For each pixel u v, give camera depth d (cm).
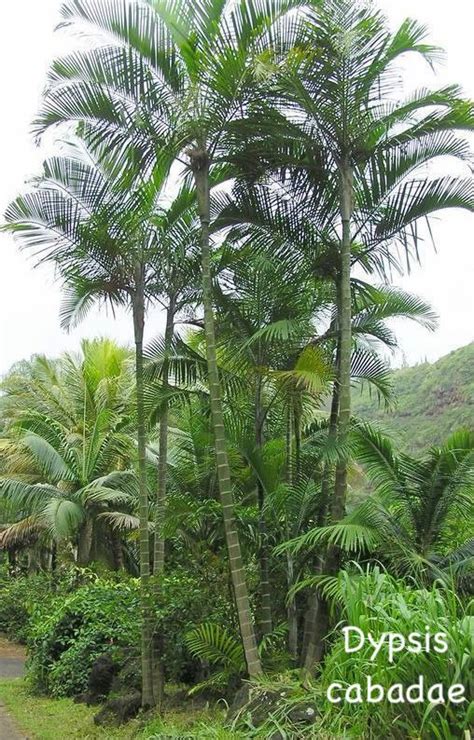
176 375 988
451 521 866
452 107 816
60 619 1284
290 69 791
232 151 878
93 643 1196
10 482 1925
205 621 955
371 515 783
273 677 753
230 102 826
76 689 1187
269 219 914
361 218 887
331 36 804
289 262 919
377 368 1092
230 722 665
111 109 880
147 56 859
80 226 984
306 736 546
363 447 862
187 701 952
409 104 820
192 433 1229
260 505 939
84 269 1020
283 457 924
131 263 1010
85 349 2212
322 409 1115
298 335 931
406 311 1043
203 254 863
